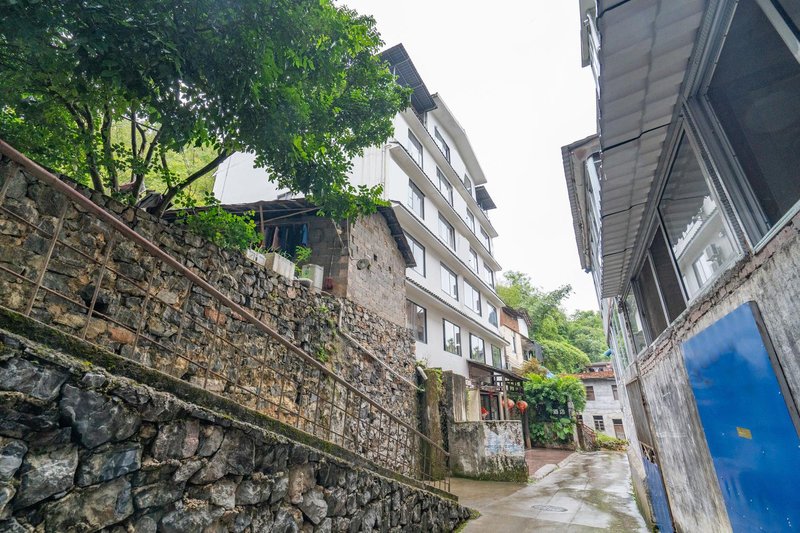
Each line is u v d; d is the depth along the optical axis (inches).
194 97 130.9
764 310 67.8
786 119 60.3
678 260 117.7
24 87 139.5
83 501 65.4
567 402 703.1
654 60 76.5
